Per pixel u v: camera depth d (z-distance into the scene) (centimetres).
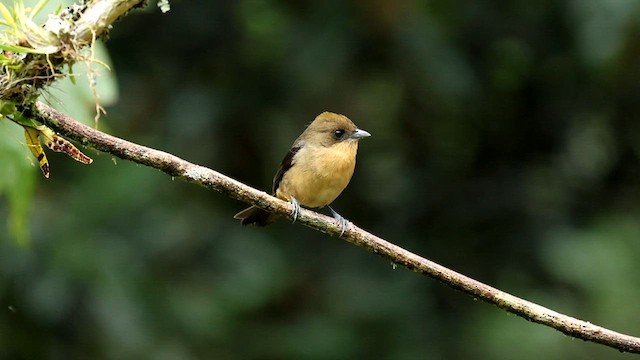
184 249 1254
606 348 1207
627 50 1248
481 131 1447
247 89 1337
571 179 1434
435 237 1412
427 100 1396
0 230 1142
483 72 1354
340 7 1280
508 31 1342
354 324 1303
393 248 614
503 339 1238
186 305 1202
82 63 601
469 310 1323
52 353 1152
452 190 1429
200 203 1300
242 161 1374
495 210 1411
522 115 1438
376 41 1305
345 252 1361
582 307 1266
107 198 1184
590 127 1427
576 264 1273
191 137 1327
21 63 530
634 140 1416
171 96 1332
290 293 1323
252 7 1325
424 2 1291
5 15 527
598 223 1360
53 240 1154
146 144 1309
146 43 1337
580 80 1389
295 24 1302
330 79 1296
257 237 1308
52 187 1195
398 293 1320
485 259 1395
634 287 1241
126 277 1164
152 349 1159
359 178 1436
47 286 1135
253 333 1257
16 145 729
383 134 1452
